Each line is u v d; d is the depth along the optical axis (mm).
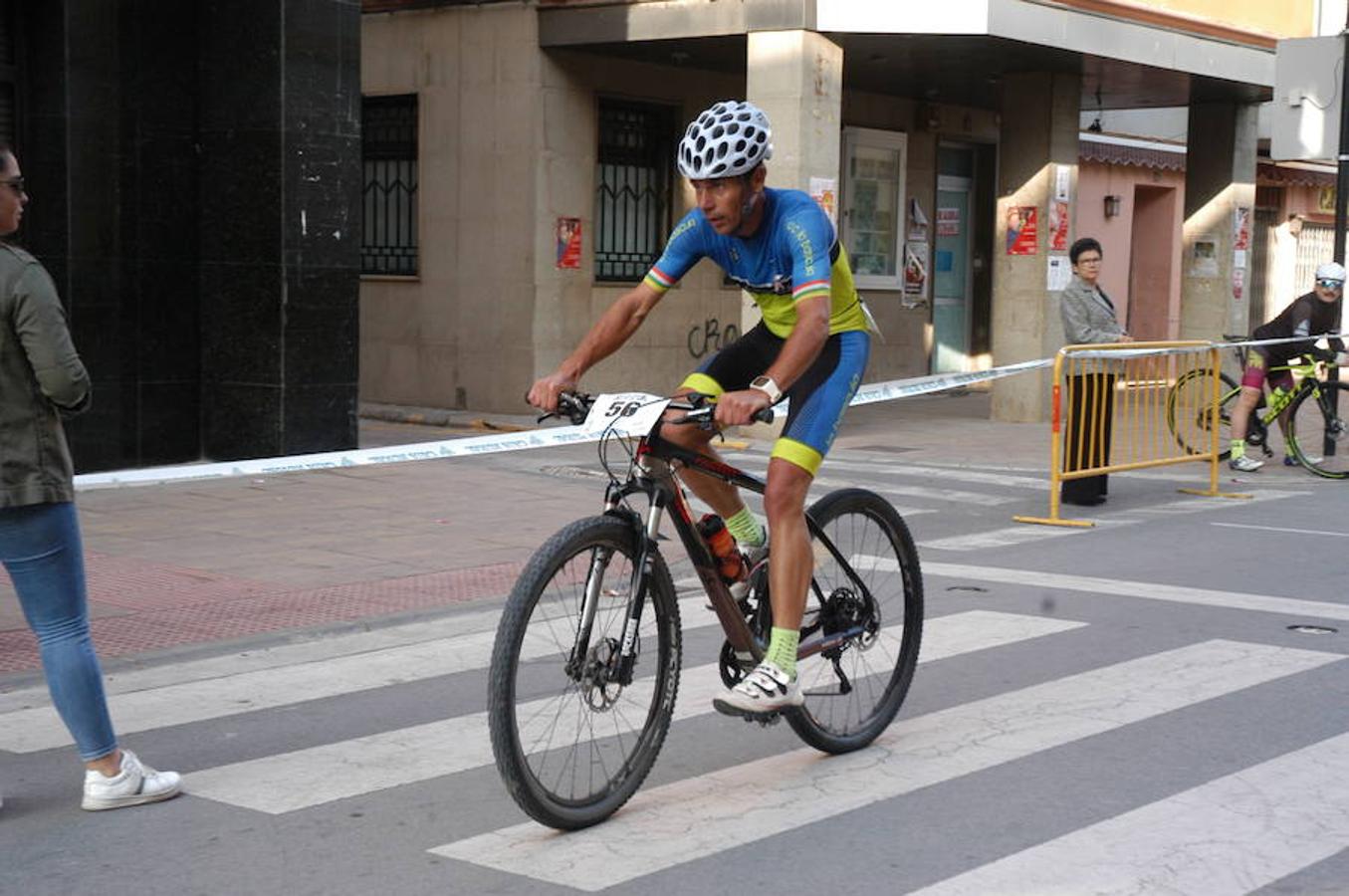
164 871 4145
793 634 4711
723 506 4941
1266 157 25016
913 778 4957
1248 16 18250
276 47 11539
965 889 4016
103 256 11336
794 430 4785
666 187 17125
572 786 4438
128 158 11461
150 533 9242
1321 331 12703
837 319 4910
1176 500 11438
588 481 11719
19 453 4398
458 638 7020
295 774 4996
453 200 16312
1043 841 4371
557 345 16016
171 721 5625
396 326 16859
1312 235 27281
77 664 4559
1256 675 6273
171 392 11875
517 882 4062
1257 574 8484
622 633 4531
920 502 11164
